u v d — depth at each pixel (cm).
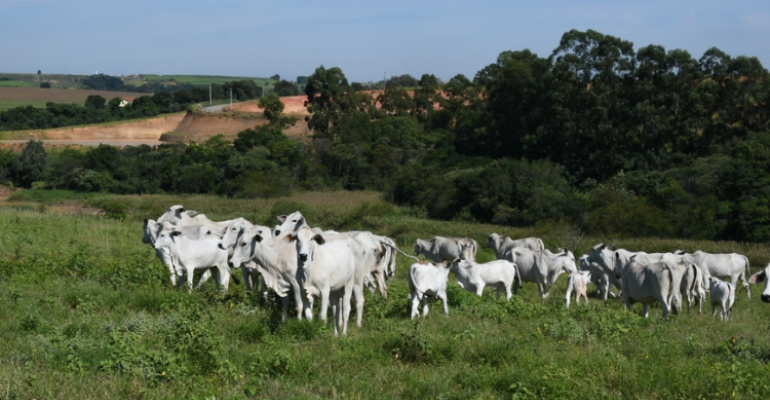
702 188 4259
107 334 1025
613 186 4709
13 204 5072
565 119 5684
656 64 5641
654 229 3781
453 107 8850
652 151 5384
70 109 10381
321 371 930
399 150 6794
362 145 6675
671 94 5531
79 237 2314
